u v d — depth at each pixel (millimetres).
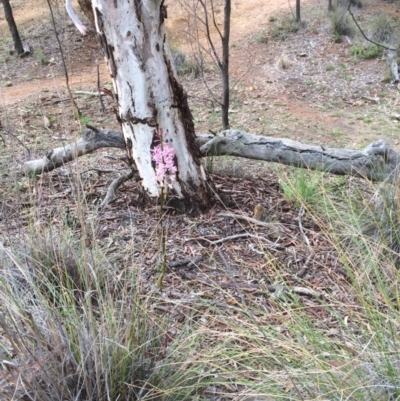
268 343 1916
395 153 3855
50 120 6949
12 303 1930
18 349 1771
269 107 8039
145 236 3246
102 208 3604
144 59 3232
